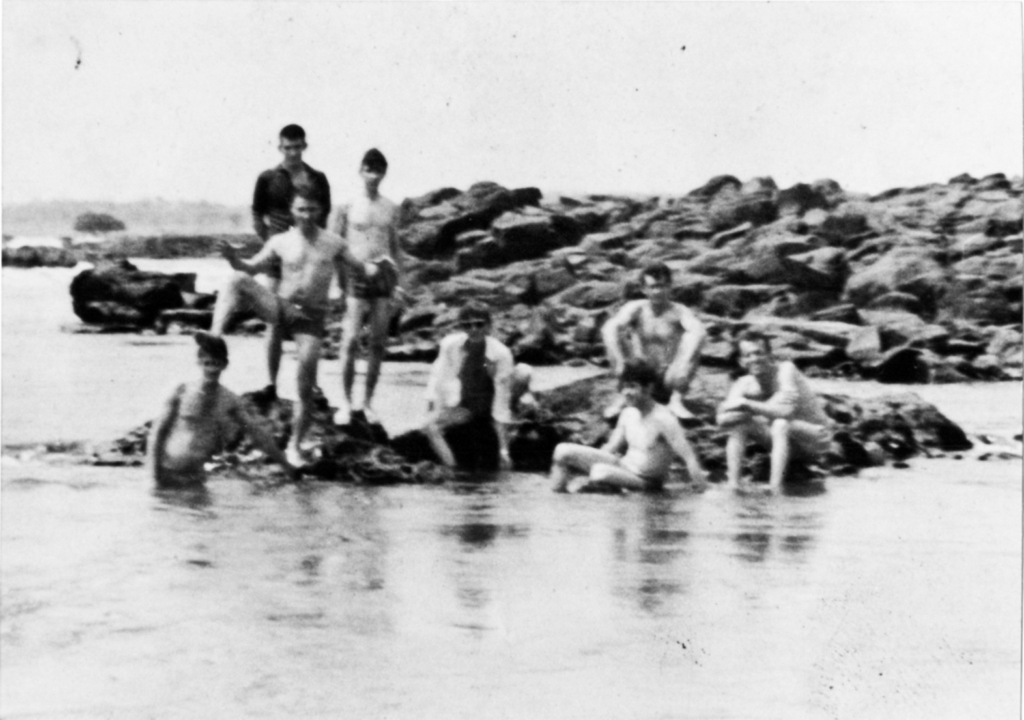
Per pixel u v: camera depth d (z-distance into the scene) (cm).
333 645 924
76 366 2208
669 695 852
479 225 3244
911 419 1827
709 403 1738
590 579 1091
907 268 2994
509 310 2866
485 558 1152
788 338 2556
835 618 1007
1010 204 3219
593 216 3306
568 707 827
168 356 2367
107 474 1469
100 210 3125
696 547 1212
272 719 793
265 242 1630
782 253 3092
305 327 1530
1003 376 2531
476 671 881
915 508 1413
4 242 3147
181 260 3152
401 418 1788
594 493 1469
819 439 1577
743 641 956
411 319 2712
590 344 2606
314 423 1566
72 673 866
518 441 1630
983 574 1143
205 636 934
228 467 1504
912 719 847
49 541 1162
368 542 1201
